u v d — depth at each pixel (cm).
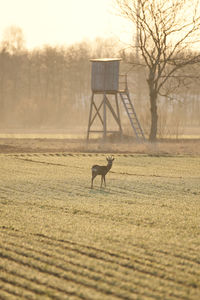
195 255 3500
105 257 3406
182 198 6016
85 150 13025
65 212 5053
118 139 16300
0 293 2778
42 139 17575
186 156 11975
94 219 4706
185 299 2689
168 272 3130
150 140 16188
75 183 7181
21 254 3494
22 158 10919
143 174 8494
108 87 15900
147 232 4184
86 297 2697
